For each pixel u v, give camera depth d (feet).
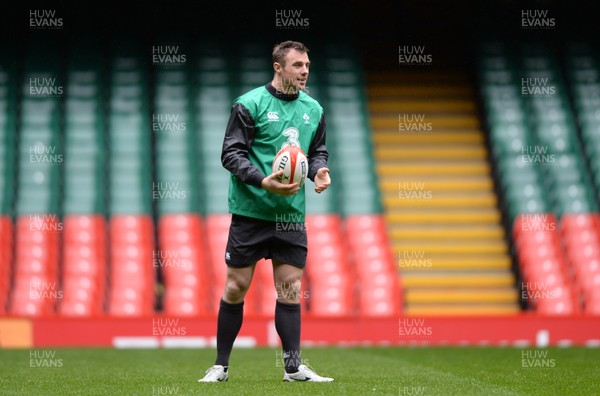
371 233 193.16
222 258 186.09
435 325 157.89
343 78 220.23
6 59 213.66
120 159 201.36
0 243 184.65
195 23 221.46
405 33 225.15
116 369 103.24
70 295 177.27
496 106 214.07
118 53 217.56
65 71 214.28
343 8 224.94
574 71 221.66
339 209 197.06
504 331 158.20
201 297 178.91
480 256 191.83
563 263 187.83
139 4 220.02
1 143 201.36
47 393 74.54
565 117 213.05
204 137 207.51
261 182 77.20
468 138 214.69
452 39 225.97
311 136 82.99
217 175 201.05
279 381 82.53
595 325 157.99
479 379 88.17
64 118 207.10
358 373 95.61
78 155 201.05
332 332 156.56
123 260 184.65
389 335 157.07
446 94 221.66
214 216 193.36
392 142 213.46
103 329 153.07
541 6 225.76
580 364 111.24
